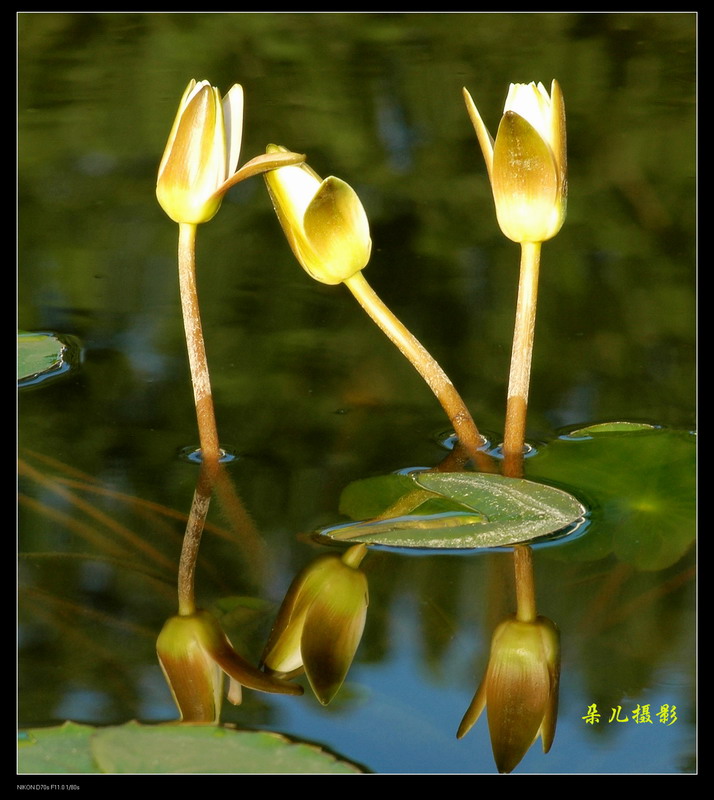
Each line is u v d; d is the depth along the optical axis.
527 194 2.06
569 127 2.96
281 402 2.19
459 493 2.07
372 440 2.15
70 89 3.47
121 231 2.44
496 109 3.17
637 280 2.33
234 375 2.22
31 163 2.81
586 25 4.09
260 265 2.38
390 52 3.88
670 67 3.50
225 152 2.07
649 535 2.05
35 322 2.28
